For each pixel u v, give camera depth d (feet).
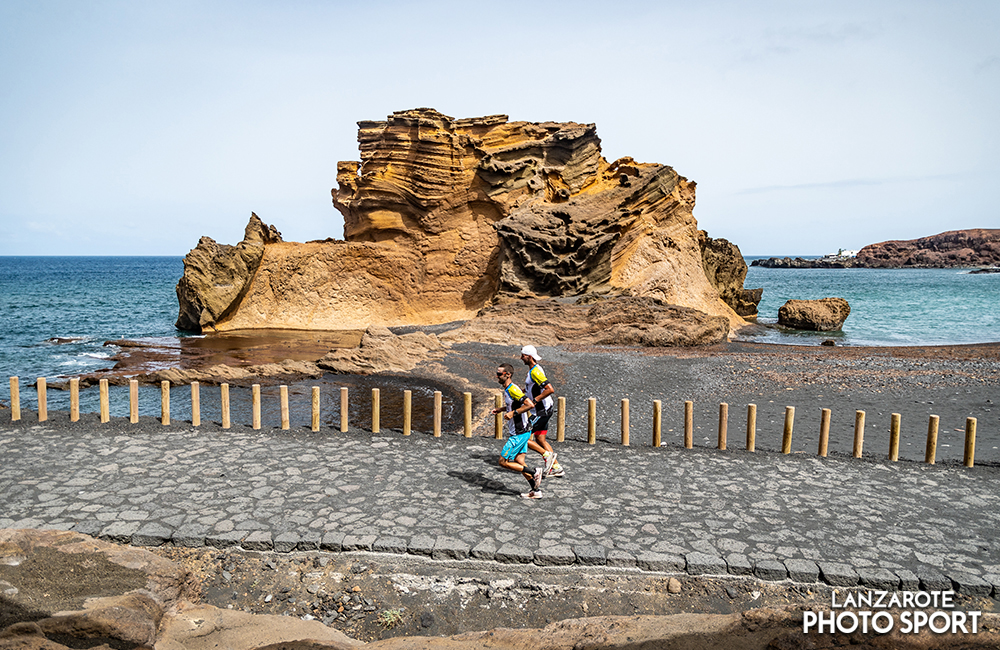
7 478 34.24
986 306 212.23
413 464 37.78
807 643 19.49
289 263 147.84
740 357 88.69
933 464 38.99
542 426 34.60
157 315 181.78
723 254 172.86
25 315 177.47
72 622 18.19
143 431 43.60
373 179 148.66
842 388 65.31
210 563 26.37
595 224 135.13
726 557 26.30
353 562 26.48
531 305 118.83
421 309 147.23
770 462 38.96
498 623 23.30
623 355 90.79
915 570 25.38
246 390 71.51
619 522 29.73
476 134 149.07
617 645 20.13
